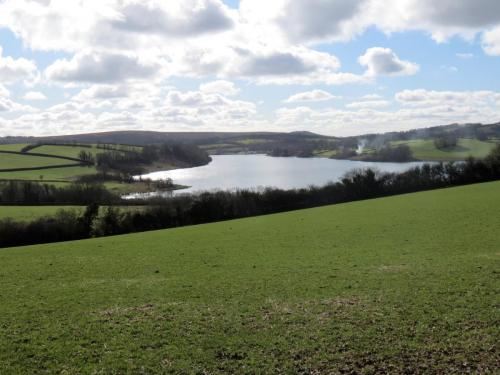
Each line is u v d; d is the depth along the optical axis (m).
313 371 12.99
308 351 14.06
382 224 41.22
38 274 26.66
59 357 14.05
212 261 29.08
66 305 19.27
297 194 85.25
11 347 14.79
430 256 26.27
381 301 18.05
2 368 13.37
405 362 13.22
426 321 15.77
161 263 29.14
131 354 14.17
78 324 16.77
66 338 15.47
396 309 17.06
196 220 76.62
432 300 17.77
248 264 27.42
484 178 87.81
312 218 51.75
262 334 15.36
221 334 15.47
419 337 14.61
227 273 24.94
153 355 14.08
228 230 46.62
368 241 33.44
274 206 83.25
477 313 16.16
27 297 20.80
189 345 14.71
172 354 14.10
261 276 23.70
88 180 123.56
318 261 27.14
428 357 13.41
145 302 19.47
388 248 30.05
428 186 89.81
